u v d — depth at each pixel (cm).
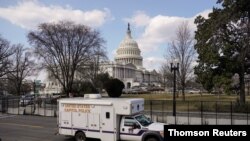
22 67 10775
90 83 7525
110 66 17112
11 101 6038
